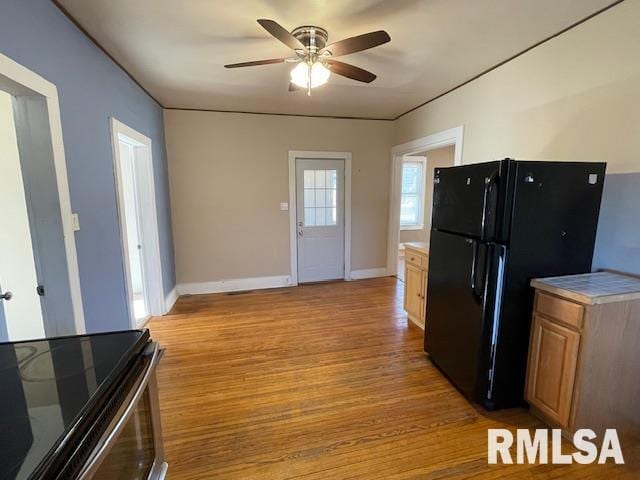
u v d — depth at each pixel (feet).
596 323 5.22
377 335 10.14
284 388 7.39
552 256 6.27
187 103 12.72
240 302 13.28
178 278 14.24
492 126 9.47
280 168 14.80
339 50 6.44
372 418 6.40
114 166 8.17
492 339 6.31
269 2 6.03
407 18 6.66
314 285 15.65
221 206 14.33
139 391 3.10
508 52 8.34
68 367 3.15
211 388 7.41
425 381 7.65
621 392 5.64
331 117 15.12
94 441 2.39
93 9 6.08
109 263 7.75
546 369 5.96
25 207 5.61
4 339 5.79
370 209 16.46
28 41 5.00
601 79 6.53
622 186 6.29
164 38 7.33
